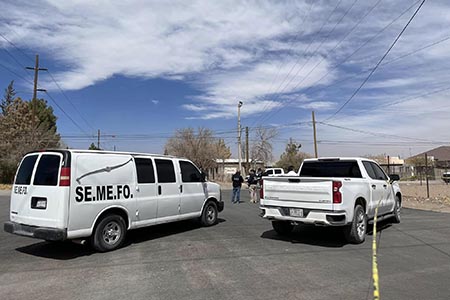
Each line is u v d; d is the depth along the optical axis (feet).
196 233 30.86
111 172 25.08
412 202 59.31
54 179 22.59
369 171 31.60
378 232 31.09
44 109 177.78
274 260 21.58
